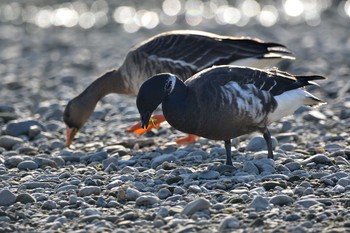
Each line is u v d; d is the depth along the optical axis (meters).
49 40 34.47
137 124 16.09
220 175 12.45
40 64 28.86
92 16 40.59
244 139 15.55
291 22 37.72
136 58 16.08
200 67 15.61
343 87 21.48
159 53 15.83
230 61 15.48
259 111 12.35
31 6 42.62
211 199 10.82
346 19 38.09
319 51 28.39
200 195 11.14
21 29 37.78
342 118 17.80
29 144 16.30
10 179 12.66
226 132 12.35
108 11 41.53
